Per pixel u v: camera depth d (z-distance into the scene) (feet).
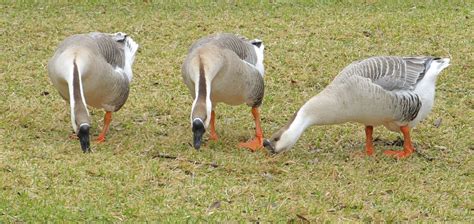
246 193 29.73
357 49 49.96
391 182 31.68
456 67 47.01
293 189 30.22
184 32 53.31
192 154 33.63
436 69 34.60
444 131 38.32
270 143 33.78
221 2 60.29
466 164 34.19
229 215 27.55
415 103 33.76
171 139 35.88
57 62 33.88
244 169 32.35
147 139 35.96
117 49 36.76
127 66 37.19
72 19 55.67
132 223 26.68
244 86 35.27
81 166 31.53
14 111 38.65
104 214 27.12
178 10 58.39
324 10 58.49
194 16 56.90
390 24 54.75
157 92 42.75
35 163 31.73
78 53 33.76
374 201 29.68
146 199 28.76
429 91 34.40
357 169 32.89
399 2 60.13
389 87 33.30
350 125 38.91
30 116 38.17
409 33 53.16
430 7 59.36
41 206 27.48
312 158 34.32
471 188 31.37
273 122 39.50
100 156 32.71
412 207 29.25
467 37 52.47
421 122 39.45
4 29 52.85
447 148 36.22
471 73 46.16
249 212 27.99
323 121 33.86
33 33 52.31
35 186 29.48
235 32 53.31
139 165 32.09
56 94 41.86
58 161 32.12
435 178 32.30
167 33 53.06
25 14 56.54
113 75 35.09
